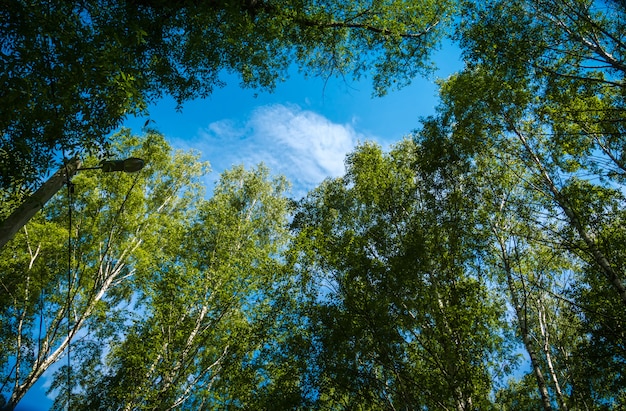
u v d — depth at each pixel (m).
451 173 9.81
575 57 8.56
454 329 7.68
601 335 7.81
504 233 9.66
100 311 12.95
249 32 9.56
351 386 7.92
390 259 8.66
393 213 10.16
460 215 9.21
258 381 10.34
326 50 11.98
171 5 8.43
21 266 12.93
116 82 5.09
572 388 8.59
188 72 9.95
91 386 11.88
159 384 10.86
